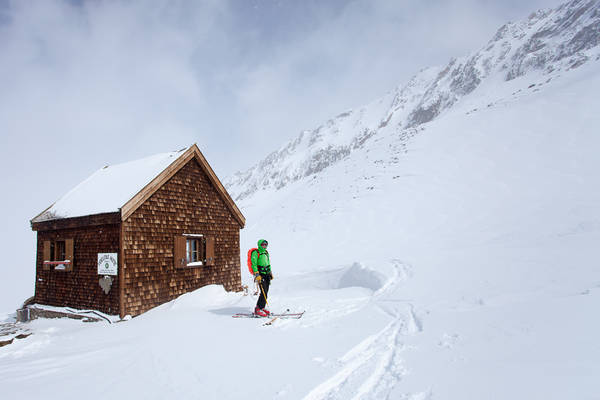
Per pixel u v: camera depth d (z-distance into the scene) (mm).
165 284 11836
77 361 5852
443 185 38531
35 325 11359
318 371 4418
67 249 12273
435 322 6234
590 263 8570
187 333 7086
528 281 8023
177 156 12961
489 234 22031
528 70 145125
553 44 148250
